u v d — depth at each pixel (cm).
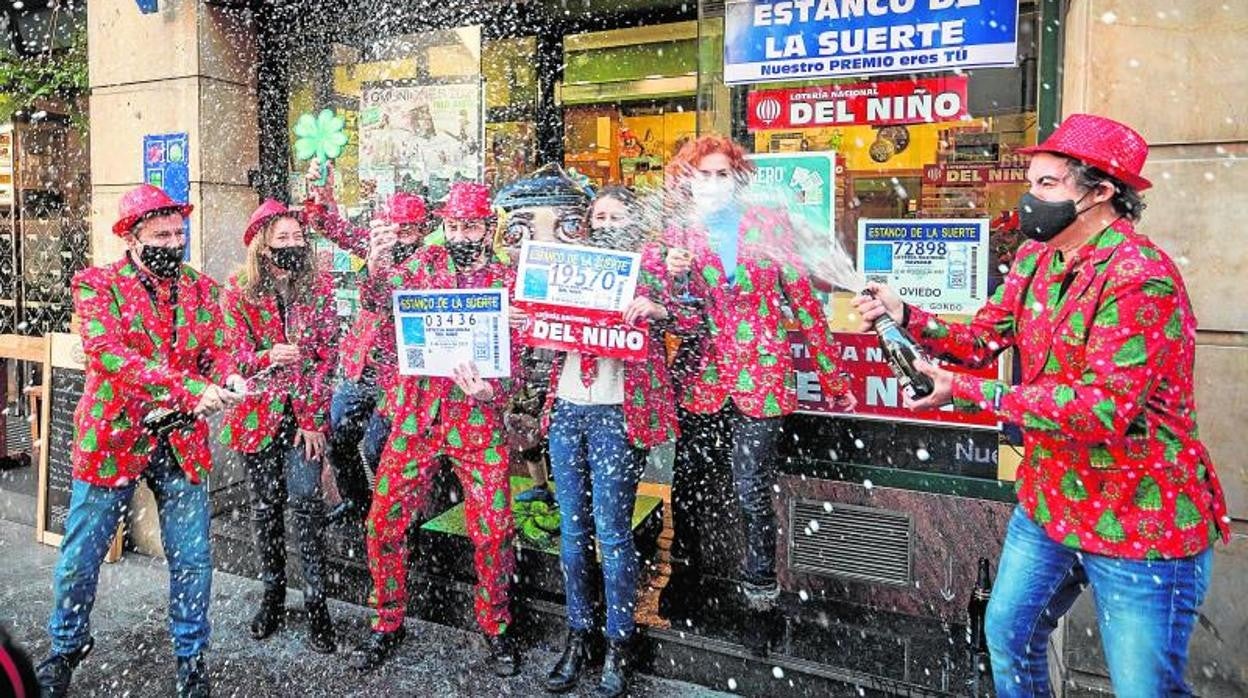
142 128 486
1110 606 209
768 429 325
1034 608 228
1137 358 195
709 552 380
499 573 340
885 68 348
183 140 472
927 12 340
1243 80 263
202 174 469
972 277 342
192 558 314
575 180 350
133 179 493
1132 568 204
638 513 404
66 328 627
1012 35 329
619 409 317
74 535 306
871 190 356
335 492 463
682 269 318
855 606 357
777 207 349
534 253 312
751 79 372
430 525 400
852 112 356
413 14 490
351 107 505
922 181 348
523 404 429
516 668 343
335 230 399
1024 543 227
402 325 327
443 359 323
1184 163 271
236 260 487
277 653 360
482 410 333
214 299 327
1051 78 323
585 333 309
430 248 333
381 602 350
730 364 327
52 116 610
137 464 305
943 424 346
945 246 345
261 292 360
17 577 434
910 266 351
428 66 493
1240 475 271
